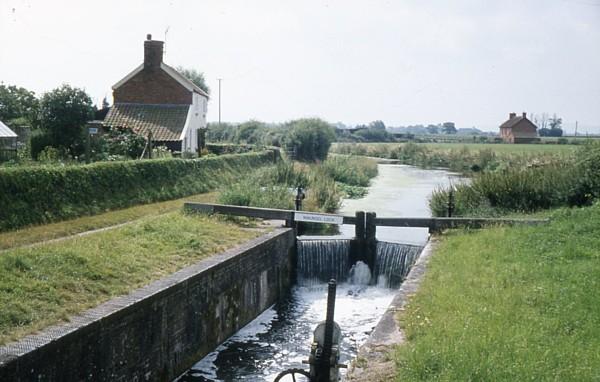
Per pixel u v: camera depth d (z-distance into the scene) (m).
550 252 16.41
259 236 19.67
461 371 8.69
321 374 9.30
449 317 11.27
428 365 9.06
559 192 25.95
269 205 25.11
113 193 23.83
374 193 44.91
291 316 18.41
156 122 39.81
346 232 28.12
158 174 27.97
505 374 8.53
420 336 10.52
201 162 32.88
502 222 21.28
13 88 50.44
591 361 8.99
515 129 123.44
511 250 16.97
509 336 10.02
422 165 79.25
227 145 49.56
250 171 38.84
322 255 22.38
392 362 9.65
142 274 13.80
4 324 9.99
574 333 10.31
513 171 28.77
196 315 14.28
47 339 9.50
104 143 33.25
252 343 15.90
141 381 12.02
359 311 18.86
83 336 10.19
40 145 31.00
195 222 20.20
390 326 11.34
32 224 18.77
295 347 15.62
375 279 22.16
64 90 31.83
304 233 27.41
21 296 11.16
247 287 17.47
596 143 28.05
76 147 31.50
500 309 11.58
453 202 27.11
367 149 97.81
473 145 101.50
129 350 11.55
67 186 21.36
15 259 12.63
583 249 16.30
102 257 14.16
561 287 12.95
